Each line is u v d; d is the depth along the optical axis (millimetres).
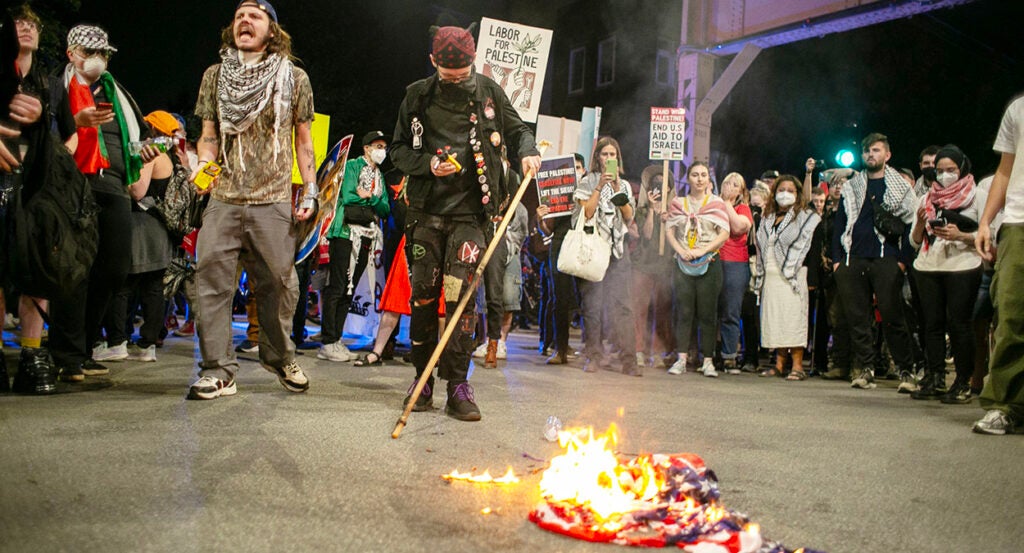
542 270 8680
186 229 5973
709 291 7352
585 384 5961
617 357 8656
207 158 4320
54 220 4078
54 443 3006
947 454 3617
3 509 2182
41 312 4402
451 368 4004
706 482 2467
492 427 3754
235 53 4348
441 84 3992
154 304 6223
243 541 2008
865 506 2613
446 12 4137
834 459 3381
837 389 6711
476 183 4008
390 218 7559
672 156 8023
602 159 7156
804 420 4566
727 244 7898
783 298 7441
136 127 5074
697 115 13102
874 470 3188
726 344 7934
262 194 4328
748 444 3650
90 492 2379
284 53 4430
